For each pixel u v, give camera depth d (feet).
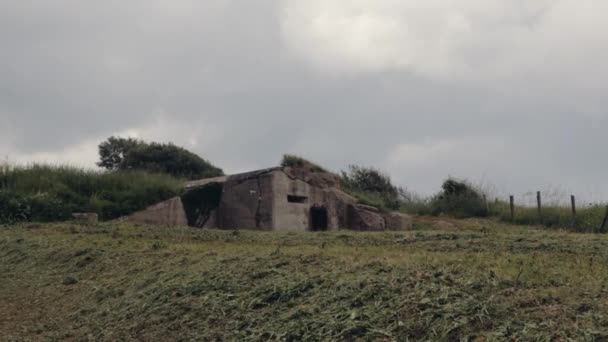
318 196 70.85
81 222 54.44
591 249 38.60
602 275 25.38
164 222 61.41
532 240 42.65
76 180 62.39
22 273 38.32
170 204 62.13
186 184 68.03
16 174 61.62
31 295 34.14
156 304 27.94
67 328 28.35
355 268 27.43
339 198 73.05
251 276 28.55
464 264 27.40
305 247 38.88
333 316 22.93
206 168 113.19
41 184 59.72
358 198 76.48
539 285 23.27
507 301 21.63
